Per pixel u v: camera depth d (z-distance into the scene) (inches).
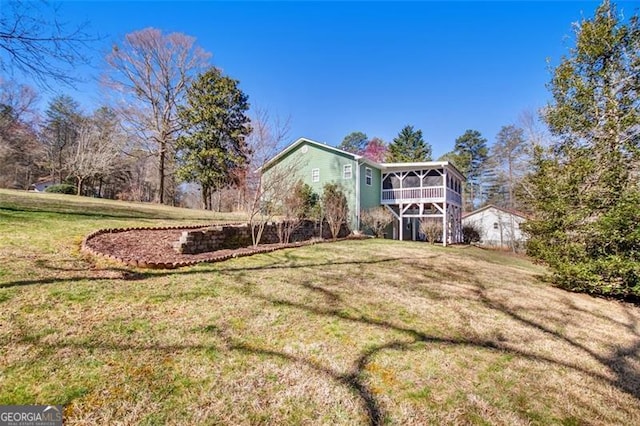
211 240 287.1
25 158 975.6
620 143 245.0
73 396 80.9
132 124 784.3
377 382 102.0
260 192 350.0
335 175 667.4
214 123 842.8
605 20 257.1
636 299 244.8
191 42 823.1
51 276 157.9
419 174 725.9
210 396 87.0
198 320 131.7
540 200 276.4
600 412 97.0
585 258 246.7
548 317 185.0
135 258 210.5
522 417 90.7
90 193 1023.6
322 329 136.9
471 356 126.0
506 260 497.4
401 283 224.8
